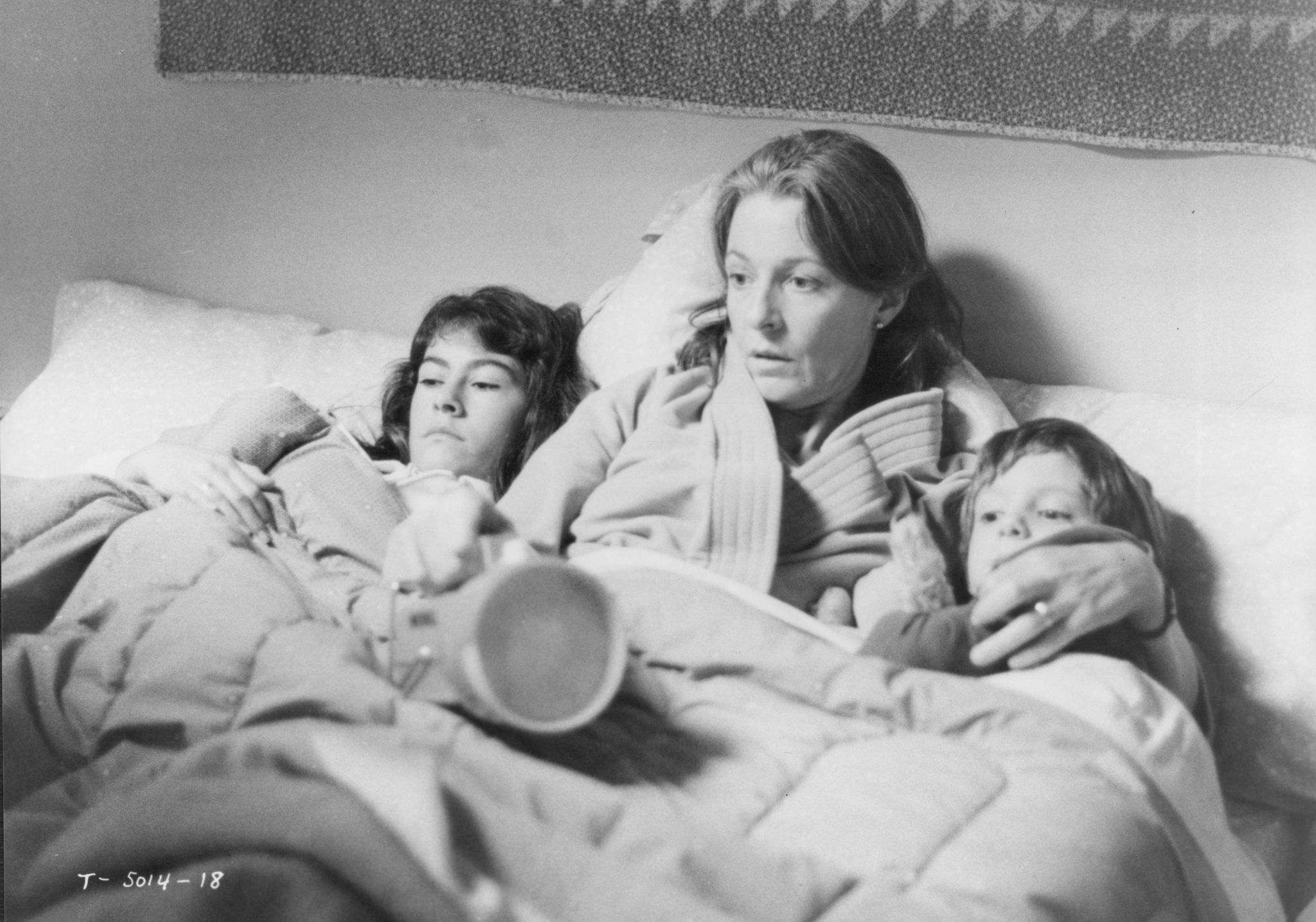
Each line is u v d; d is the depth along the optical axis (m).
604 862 0.80
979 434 1.28
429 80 1.54
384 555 1.18
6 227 1.64
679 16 1.47
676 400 1.28
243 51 1.57
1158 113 1.37
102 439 1.37
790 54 1.45
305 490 1.23
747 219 1.27
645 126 1.51
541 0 1.50
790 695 1.01
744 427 1.25
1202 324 1.39
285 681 0.94
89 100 1.61
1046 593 1.10
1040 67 1.39
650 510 1.23
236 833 0.81
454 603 0.90
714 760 0.93
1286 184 1.36
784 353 1.26
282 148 1.59
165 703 0.95
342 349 1.47
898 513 1.22
